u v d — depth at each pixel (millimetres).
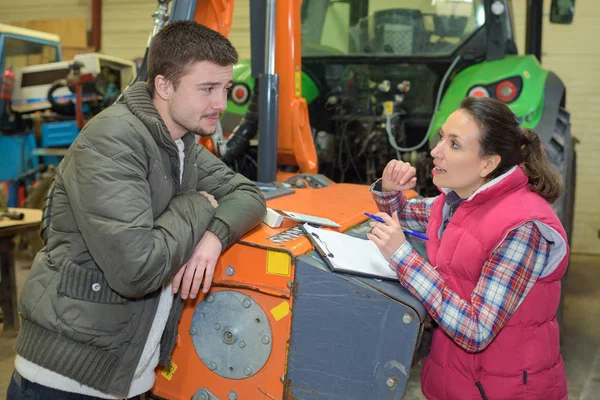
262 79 2262
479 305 1220
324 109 3105
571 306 3803
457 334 1203
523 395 1293
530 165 1336
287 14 2391
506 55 2852
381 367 1226
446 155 1319
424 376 1431
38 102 5000
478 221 1300
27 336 1227
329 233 1454
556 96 2676
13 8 6848
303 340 1272
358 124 3045
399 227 1290
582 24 5371
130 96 1256
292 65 2418
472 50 2842
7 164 5016
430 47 2979
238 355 1358
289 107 2438
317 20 3113
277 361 1315
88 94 5035
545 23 5441
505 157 1299
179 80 1209
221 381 1388
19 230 3000
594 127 5438
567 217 2709
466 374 1321
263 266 1310
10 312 3096
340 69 3051
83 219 1140
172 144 1250
